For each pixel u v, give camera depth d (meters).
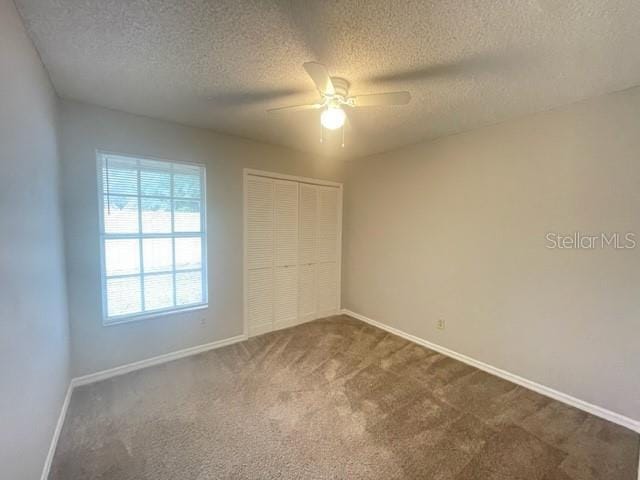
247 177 3.33
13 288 1.23
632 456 1.72
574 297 2.21
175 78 1.97
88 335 2.46
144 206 2.73
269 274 3.59
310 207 3.94
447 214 3.04
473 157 2.81
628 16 1.32
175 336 2.92
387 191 3.69
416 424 1.98
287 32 1.49
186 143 2.89
